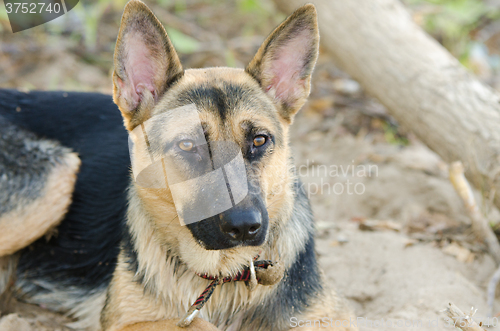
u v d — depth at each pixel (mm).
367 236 1774
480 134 1725
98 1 2867
